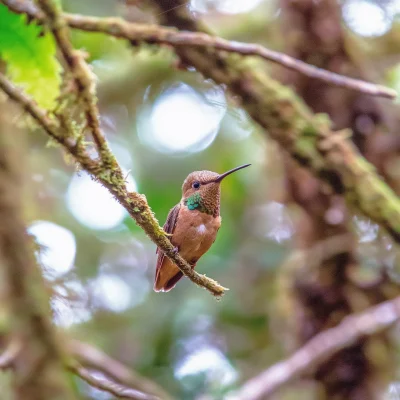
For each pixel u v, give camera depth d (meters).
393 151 9.33
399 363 9.91
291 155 7.85
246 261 12.01
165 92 12.22
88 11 9.59
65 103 4.40
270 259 11.89
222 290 5.43
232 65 7.37
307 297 9.27
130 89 12.02
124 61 11.58
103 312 11.93
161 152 12.26
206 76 7.43
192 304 11.38
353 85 6.52
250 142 12.23
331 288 9.21
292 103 7.73
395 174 9.30
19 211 6.86
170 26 6.95
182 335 11.35
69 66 4.45
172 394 10.88
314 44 9.45
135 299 12.39
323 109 9.24
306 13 9.46
